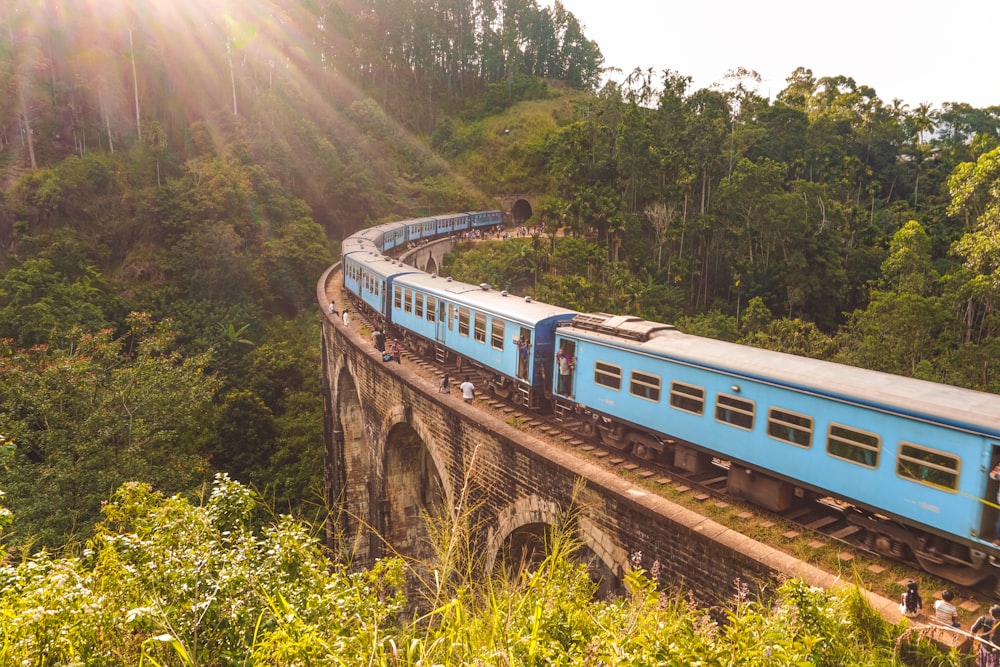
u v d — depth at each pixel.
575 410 17.42
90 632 4.51
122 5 76.25
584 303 50.12
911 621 8.17
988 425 9.13
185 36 79.56
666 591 11.44
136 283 54.59
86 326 43.31
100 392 25.62
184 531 5.65
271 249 61.97
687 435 13.78
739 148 66.50
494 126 108.19
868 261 59.91
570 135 73.06
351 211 78.75
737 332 48.69
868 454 10.62
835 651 5.73
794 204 56.34
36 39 69.00
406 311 26.77
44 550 5.92
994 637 7.85
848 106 89.81
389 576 5.38
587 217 61.25
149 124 68.31
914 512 10.05
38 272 47.34
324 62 105.00
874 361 37.03
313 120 87.38
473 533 17.44
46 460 23.17
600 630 4.60
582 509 13.34
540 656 4.14
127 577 4.93
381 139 95.38
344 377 31.38
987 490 9.19
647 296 54.25
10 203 54.69
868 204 77.31
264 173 69.06
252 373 48.47
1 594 5.12
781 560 9.70
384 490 24.81
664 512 11.48
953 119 102.44
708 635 5.02
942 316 38.28
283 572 5.46
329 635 4.46
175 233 58.97
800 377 11.71
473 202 92.94
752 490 12.75
